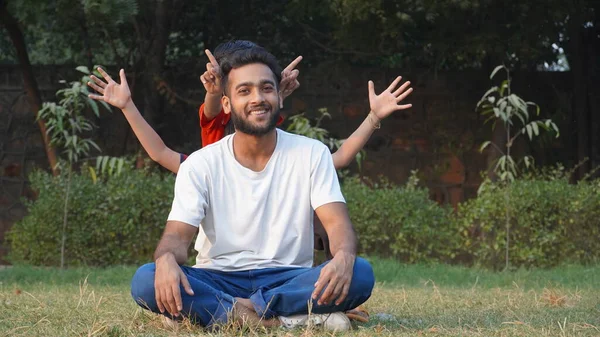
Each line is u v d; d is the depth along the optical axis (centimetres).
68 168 943
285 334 325
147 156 1084
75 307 433
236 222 355
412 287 686
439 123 1128
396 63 1223
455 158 1127
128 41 1143
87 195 903
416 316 430
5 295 516
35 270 799
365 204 922
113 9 798
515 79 1114
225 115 427
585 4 1012
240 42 368
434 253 938
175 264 331
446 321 396
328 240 384
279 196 357
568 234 900
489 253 899
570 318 403
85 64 1167
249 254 356
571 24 1048
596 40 1105
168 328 346
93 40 1162
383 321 390
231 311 340
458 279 762
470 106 1126
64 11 932
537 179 999
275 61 355
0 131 1117
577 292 572
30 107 1116
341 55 1108
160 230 911
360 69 1121
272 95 349
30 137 1119
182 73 1117
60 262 898
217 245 357
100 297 467
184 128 1116
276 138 362
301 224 358
